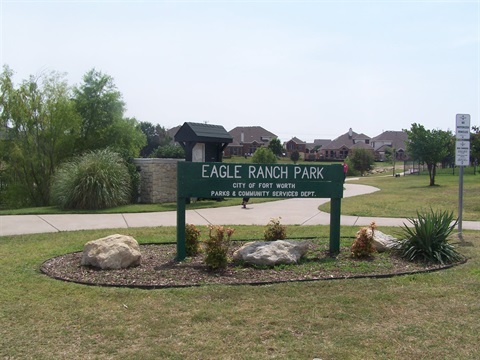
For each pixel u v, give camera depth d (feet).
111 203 51.57
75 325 15.53
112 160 54.75
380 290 19.33
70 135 68.44
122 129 77.51
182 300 17.88
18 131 67.00
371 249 24.89
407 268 22.82
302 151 311.27
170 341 14.32
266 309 16.98
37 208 51.49
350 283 20.20
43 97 67.72
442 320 16.14
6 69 66.54
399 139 322.34
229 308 17.06
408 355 13.47
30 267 22.95
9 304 17.49
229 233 23.34
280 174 25.72
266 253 22.95
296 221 41.68
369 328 15.40
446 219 25.79
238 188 25.11
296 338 14.58
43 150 67.46
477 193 72.38
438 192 75.00
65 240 30.91
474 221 42.63
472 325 15.70
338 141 321.32
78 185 50.26
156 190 58.29
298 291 19.03
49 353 13.50
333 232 26.21
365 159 172.35
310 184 26.05
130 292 18.76
